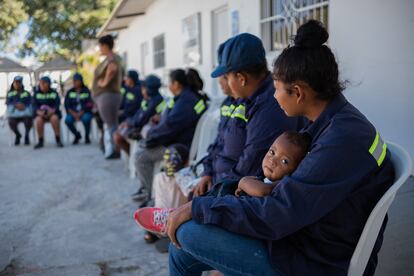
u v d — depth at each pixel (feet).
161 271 9.26
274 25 18.99
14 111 25.98
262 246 5.07
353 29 13.42
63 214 13.21
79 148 25.38
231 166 8.05
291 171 5.26
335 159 4.55
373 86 12.84
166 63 37.09
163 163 12.50
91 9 65.62
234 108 8.35
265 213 4.73
